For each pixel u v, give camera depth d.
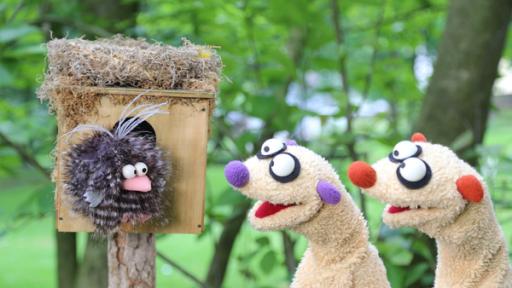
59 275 3.31
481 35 2.72
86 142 1.56
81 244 5.99
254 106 2.70
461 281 1.52
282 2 2.74
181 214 1.66
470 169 1.48
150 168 1.55
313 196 1.46
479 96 2.74
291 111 2.75
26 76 3.20
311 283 1.53
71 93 1.62
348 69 3.27
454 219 1.47
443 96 2.74
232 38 3.16
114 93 1.62
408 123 3.62
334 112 2.81
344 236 1.51
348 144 2.72
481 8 2.72
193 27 3.04
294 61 3.05
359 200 2.74
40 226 6.86
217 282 3.12
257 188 1.45
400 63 3.25
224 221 2.85
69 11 3.08
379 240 2.48
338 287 1.50
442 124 2.73
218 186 5.04
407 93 3.44
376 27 3.26
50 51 1.64
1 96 3.59
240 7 2.86
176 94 1.63
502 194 2.73
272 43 3.11
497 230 1.53
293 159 1.45
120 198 1.52
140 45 1.83
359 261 1.52
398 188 1.43
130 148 1.53
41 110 3.46
